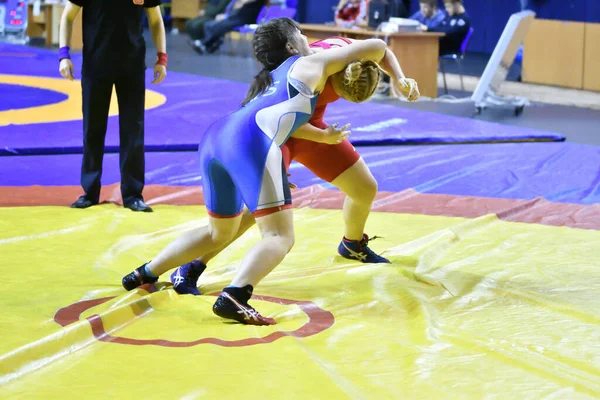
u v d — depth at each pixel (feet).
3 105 71.72
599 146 63.05
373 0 94.27
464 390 19.83
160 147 57.11
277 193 24.86
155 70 39.96
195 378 20.24
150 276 27.40
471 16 149.48
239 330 23.70
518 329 24.41
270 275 30.04
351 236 31.73
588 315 25.52
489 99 81.05
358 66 26.20
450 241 34.53
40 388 19.63
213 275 29.81
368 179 30.30
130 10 37.99
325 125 28.84
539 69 103.14
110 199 41.55
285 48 27.22
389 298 27.22
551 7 136.56
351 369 21.04
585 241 35.24
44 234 34.42
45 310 25.48
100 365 21.03
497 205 42.37
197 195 43.50
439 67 122.11
